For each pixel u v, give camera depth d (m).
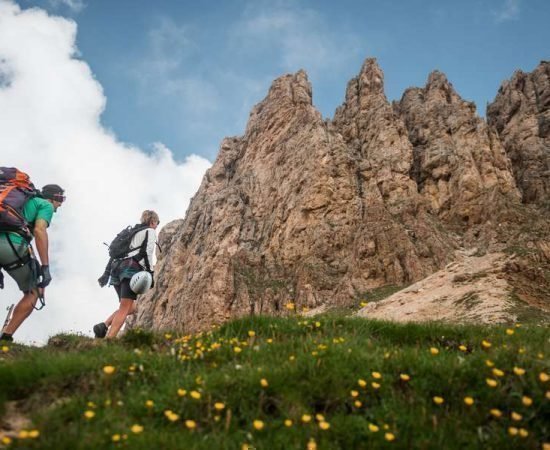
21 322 8.95
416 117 108.25
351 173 95.88
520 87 112.81
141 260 10.77
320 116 115.12
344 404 5.81
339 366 6.29
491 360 6.38
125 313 10.60
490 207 82.06
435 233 79.94
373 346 7.48
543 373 5.88
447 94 115.25
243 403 5.61
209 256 97.62
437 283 48.88
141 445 4.74
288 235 91.94
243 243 97.69
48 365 6.37
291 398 5.73
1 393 5.78
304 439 5.20
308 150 100.62
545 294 40.12
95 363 6.48
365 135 105.00
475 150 93.62
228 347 7.18
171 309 101.50
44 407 5.63
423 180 95.06
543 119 102.75
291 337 7.80
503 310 35.00
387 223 81.75
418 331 8.43
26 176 9.23
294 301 80.38
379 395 5.94
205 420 5.38
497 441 5.21
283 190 100.62
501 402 5.77
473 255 72.94
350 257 82.75
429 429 5.34
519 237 71.50
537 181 88.50
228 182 122.44
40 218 9.09
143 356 6.80
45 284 8.83
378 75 114.88
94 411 5.34
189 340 8.38
